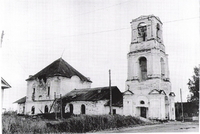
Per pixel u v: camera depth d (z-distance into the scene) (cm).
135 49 3372
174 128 2245
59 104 4028
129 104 3206
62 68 4544
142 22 3372
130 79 3306
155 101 2975
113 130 2197
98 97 3550
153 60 3133
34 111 4494
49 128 1992
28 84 4750
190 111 4006
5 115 2125
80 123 2133
